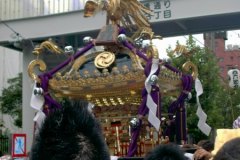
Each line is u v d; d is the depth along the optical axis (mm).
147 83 4980
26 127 16984
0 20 16906
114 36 5605
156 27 15578
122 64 5582
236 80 12727
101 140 1532
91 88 5602
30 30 16562
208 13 13914
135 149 5148
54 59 15703
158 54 5156
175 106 6391
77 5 16953
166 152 3180
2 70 26844
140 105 5238
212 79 17266
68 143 1488
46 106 5703
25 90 17109
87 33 16109
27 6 17891
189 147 5586
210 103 17156
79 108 1560
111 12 5836
